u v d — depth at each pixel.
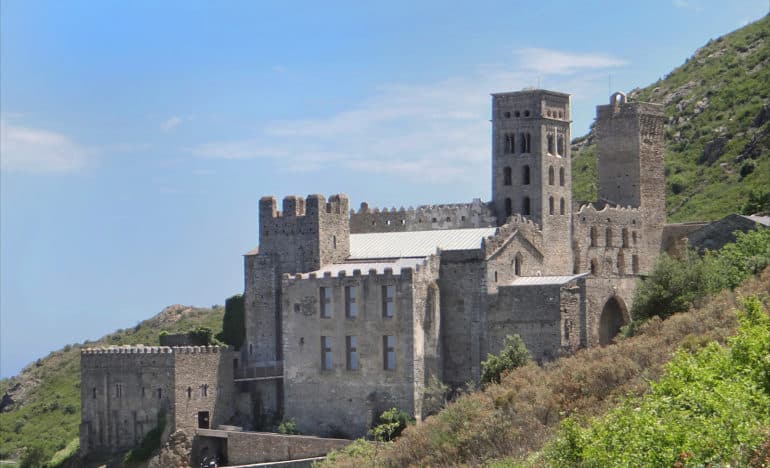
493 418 156.75
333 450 192.12
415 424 192.12
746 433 107.31
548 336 199.88
